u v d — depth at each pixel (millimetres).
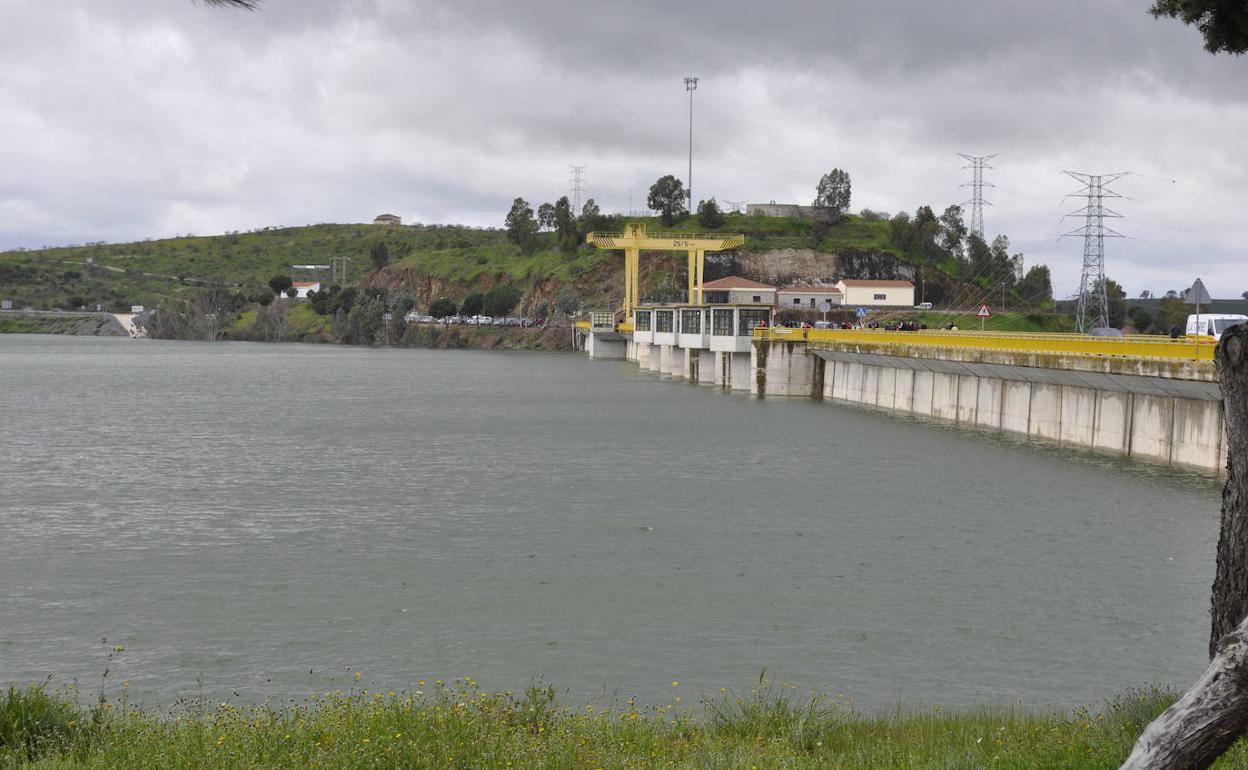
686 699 24297
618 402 105000
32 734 15461
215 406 100938
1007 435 71000
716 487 52188
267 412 94625
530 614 30828
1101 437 62344
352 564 36625
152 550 38812
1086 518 43781
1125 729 15062
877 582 34250
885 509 46125
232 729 15445
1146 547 38844
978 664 26766
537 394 116688
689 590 33281
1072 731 16016
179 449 67875
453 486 52719
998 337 73688
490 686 25203
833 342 104062
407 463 61094
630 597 32531
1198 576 34969
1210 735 9805
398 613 30984
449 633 29172
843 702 24109
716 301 189250
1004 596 32625
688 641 28484
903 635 28969
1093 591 33250
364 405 102375
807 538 40500
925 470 56844
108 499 49312
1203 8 16969
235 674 26109
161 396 112938
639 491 51062
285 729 15391
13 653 27625
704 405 100750
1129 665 26781
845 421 83188
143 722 16625
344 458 63375
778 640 28562
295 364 181000
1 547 39312
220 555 38000
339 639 28703
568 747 15219
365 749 14352
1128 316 163000
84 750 14938
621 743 15766
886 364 92500
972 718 19656
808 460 61375
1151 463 57219
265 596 32719
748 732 17625
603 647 28016
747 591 33188
